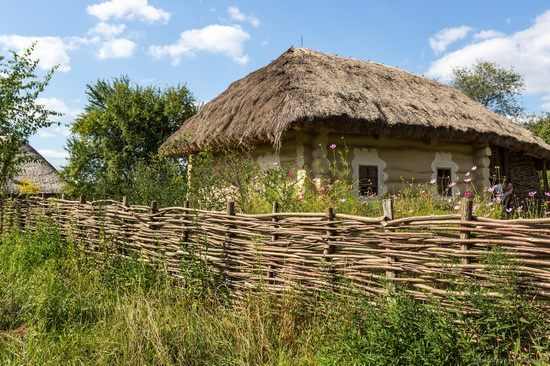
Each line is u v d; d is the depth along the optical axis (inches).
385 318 113.3
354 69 402.9
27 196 314.3
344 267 138.9
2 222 333.1
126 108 791.7
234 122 354.6
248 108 353.7
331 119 305.7
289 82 340.2
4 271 206.5
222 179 264.8
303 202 228.8
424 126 343.0
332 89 334.0
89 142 778.8
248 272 164.4
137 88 832.9
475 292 107.2
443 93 450.3
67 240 241.6
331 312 128.1
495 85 1283.2
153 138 791.7
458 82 1320.1
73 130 791.1
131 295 167.9
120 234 218.7
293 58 389.7
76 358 121.7
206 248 175.5
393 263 127.0
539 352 95.3
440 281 117.6
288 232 153.8
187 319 143.5
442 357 100.0
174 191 272.4
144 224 206.2
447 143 402.0
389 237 128.9
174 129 824.9
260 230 163.3
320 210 224.4
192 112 845.8
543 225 104.1
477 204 263.1
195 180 267.6
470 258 114.0
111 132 807.1
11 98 322.3
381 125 324.2
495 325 103.9
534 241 104.0
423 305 111.6
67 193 701.3
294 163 338.6
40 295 161.3
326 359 111.6
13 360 121.0
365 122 317.1
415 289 127.4
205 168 269.7
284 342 131.0
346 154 333.4
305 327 135.9
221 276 170.6
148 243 203.5
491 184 442.0
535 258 104.1
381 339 109.3
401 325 108.5
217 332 137.3
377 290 127.8
